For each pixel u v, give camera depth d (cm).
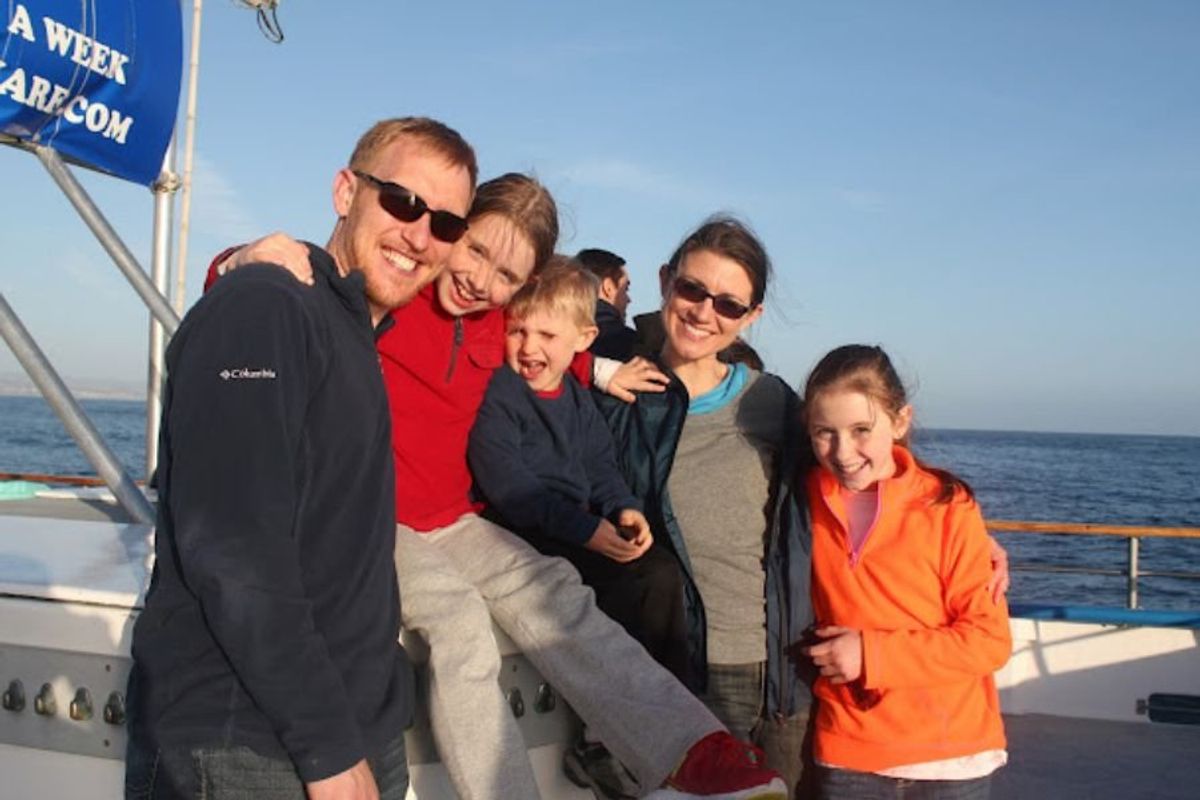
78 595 213
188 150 399
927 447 277
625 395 285
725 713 269
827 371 253
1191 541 2692
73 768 213
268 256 173
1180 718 497
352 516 175
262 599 153
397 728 182
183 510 156
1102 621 510
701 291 276
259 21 410
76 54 313
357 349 179
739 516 273
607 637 225
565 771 247
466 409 257
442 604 217
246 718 163
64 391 294
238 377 157
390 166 200
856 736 247
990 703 252
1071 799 414
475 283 241
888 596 250
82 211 319
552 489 271
